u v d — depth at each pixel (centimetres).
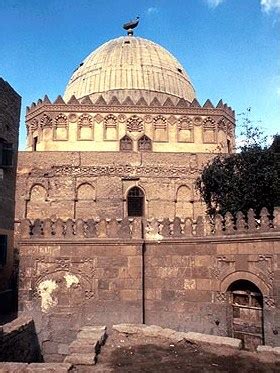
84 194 3606
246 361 1413
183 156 3766
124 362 1414
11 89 2620
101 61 5022
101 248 2038
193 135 4356
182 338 1652
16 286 2628
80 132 4234
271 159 2433
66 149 4184
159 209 3622
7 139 2538
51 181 3603
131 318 1978
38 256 2050
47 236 2067
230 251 1892
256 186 2391
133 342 1659
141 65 4897
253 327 1798
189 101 4966
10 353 1639
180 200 3700
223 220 1962
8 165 2505
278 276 1708
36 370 1275
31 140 4431
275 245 1733
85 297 2003
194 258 1998
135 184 3644
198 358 1451
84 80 4928
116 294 2000
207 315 1927
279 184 2327
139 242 2034
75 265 2031
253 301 1822
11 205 2606
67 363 1355
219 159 2830
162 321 2000
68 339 1966
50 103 4247
